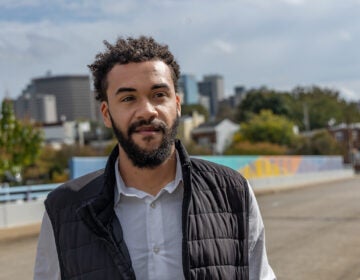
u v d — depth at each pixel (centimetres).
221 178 220
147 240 204
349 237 1176
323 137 7519
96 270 201
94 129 11038
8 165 2720
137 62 203
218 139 8088
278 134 7356
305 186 3862
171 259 203
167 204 210
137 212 208
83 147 5838
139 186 212
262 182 3344
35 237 1394
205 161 227
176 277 201
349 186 3741
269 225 1453
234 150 6469
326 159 5344
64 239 210
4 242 1317
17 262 1027
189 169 209
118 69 204
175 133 208
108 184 208
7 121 2755
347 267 866
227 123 8269
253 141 7362
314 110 11700
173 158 214
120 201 210
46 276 221
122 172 214
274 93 10675
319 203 2192
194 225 205
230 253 209
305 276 812
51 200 219
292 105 11600
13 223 1574
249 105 10469
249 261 224
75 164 1614
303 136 7700
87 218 204
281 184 3753
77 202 214
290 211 1856
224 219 212
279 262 923
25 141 2780
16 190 1692
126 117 202
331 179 5328
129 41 209
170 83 207
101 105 220
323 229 1327
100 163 1723
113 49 206
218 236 208
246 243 215
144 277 201
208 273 202
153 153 202
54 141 9738
